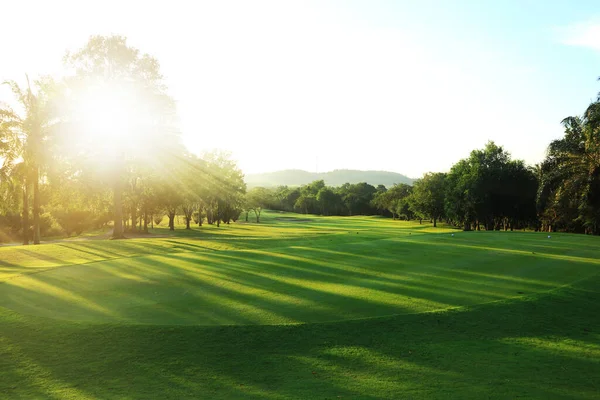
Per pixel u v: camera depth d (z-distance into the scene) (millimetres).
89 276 16281
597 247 23844
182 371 8344
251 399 7145
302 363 8609
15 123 36031
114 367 8555
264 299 12742
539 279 15438
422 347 9352
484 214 66000
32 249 26844
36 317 11086
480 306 12047
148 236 52250
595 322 11203
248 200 106688
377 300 12586
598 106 39375
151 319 10930
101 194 41688
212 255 21062
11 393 7574
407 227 84000
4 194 38062
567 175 45375
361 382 7727
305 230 68750
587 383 7637
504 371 8156
